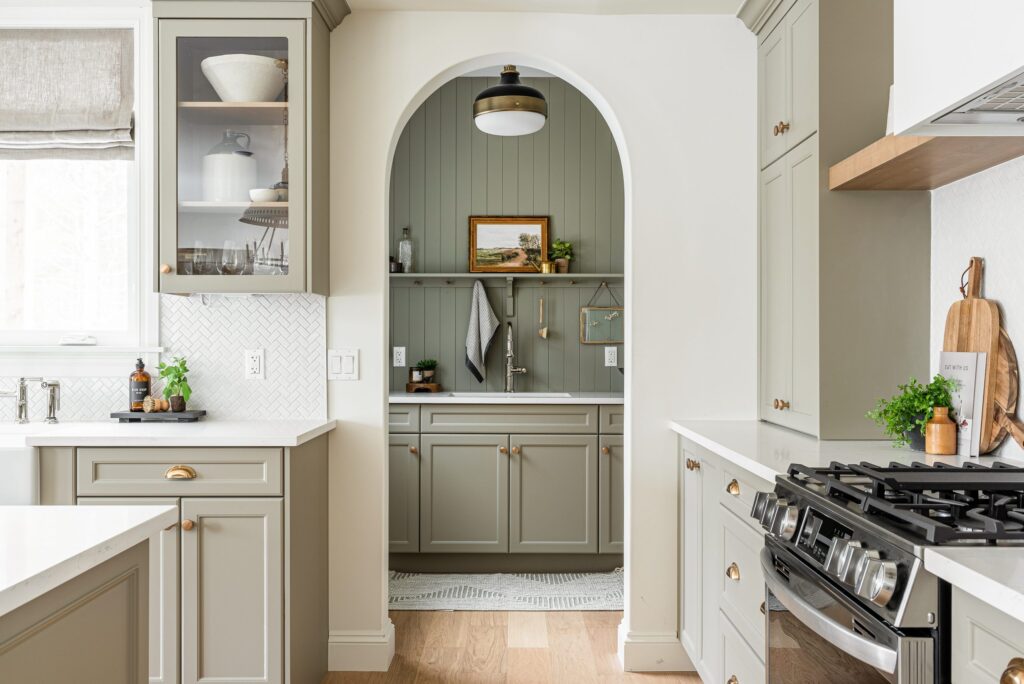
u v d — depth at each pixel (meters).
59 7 2.72
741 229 2.72
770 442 2.13
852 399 2.17
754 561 1.87
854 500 1.35
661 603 2.71
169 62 2.44
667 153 2.72
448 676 2.65
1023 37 1.00
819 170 2.16
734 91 2.72
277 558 2.25
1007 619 0.91
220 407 2.74
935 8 1.24
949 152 1.77
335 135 2.69
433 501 3.82
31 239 2.84
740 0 2.60
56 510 1.39
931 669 1.05
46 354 2.74
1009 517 1.22
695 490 2.48
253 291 2.46
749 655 1.90
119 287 2.84
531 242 4.32
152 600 2.24
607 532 3.82
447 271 4.33
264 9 2.44
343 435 2.71
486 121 3.05
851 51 2.14
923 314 2.19
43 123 2.72
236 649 2.24
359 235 2.70
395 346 4.34
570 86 4.33
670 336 2.72
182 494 2.25
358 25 2.69
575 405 3.81
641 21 2.71
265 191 2.47
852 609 1.21
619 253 4.34
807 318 2.25
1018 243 1.83
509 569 3.90
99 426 2.52
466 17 2.69
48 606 1.08
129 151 2.74
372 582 2.69
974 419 1.89
